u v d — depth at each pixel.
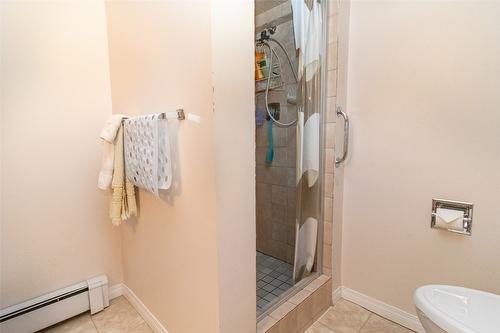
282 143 1.95
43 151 1.39
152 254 1.37
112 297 1.70
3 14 1.24
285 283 1.72
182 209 1.10
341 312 1.57
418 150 1.33
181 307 1.18
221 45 0.88
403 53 1.33
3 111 1.27
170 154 1.09
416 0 1.27
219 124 0.90
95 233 1.60
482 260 1.20
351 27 1.51
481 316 0.92
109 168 1.31
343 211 1.65
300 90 1.58
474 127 1.17
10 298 1.35
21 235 1.36
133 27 1.28
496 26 1.09
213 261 0.96
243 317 1.06
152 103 1.20
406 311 1.44
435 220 1.29
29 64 1.32
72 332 1.42
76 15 1.44
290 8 1.70
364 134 1.51
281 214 2.02
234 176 0.97
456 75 1.20
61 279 1.50
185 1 0.94
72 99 1.46
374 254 1.54
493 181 1.14
